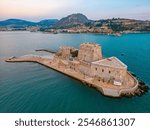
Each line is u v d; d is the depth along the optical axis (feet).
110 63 236.22
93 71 249.75
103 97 200.23
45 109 173.17
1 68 323.37
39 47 635.66
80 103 186.29
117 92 201.57
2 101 188.03
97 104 184.55
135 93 206.80
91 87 227.20
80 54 298.15
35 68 322.96
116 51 533.14
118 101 191.21
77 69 288.30
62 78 264.72
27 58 396.37
